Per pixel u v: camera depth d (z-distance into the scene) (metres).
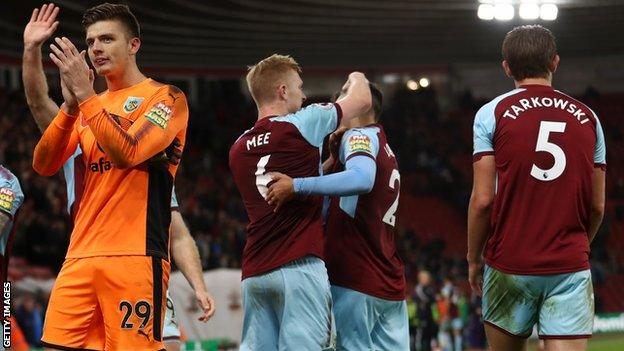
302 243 5.48
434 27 31.78
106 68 5.09
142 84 5.14
